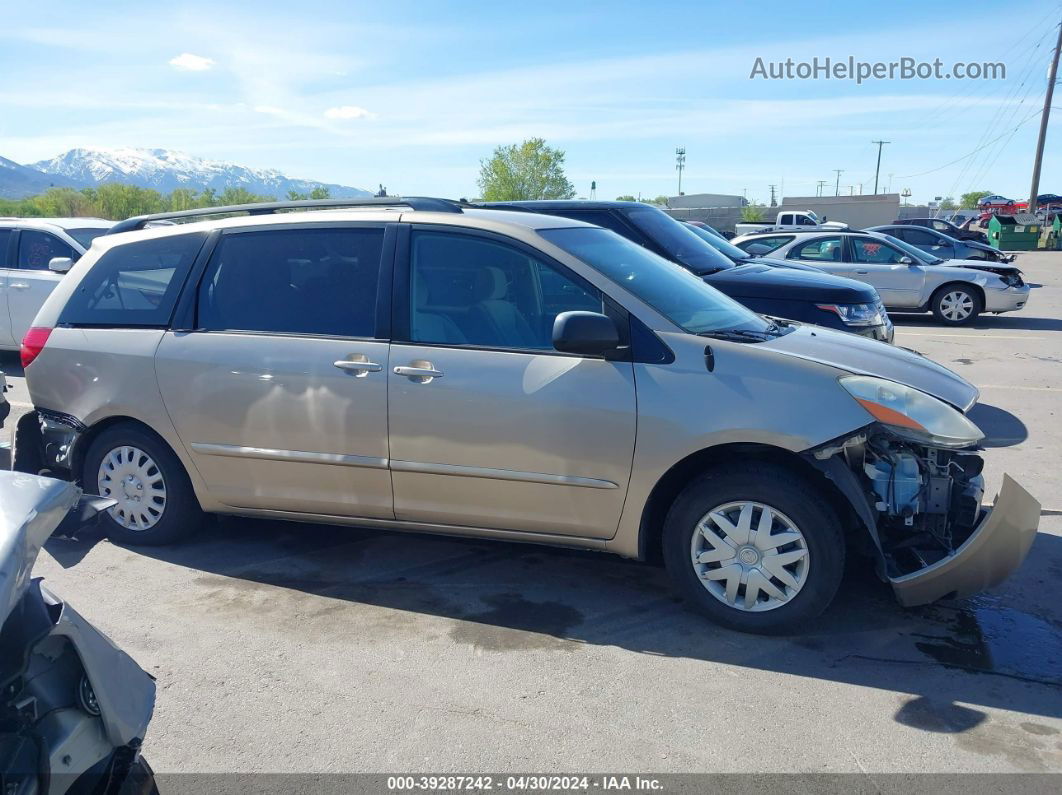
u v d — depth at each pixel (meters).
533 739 3.08
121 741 2.23
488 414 3.95
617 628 3.92
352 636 3.84
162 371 4.54
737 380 3.72
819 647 3.73
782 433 3.62
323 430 4.24
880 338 7.48
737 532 3.79
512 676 3.50
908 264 14.37
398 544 4.93
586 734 3.11
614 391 3.81
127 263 4.84
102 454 4.81
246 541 4.96
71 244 9.85
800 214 35.75
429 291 4.19
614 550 4.02
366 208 4.59
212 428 4.47
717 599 3.87
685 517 3.86
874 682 3.45
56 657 2.14
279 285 4.46
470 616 4.04
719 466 3.82
